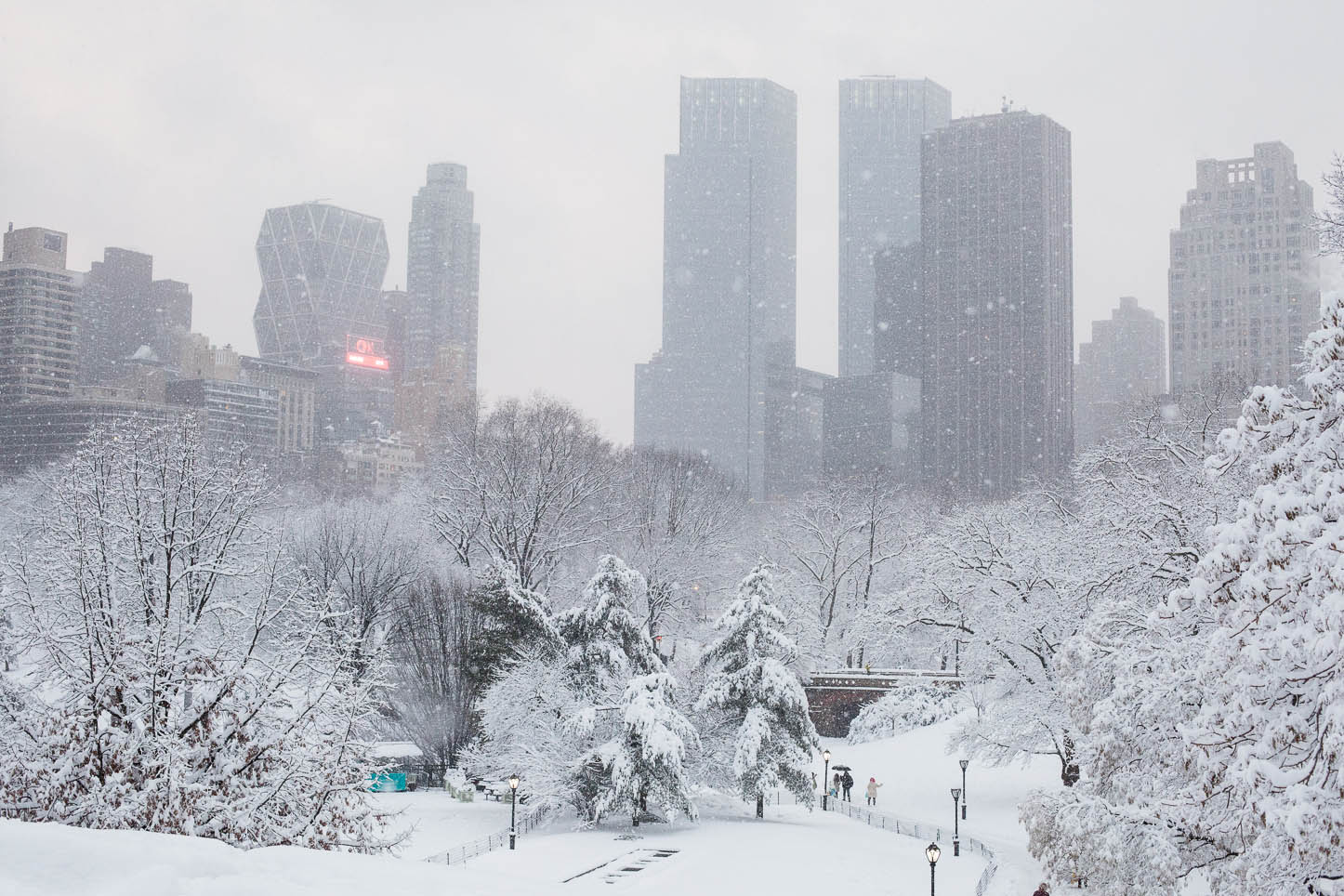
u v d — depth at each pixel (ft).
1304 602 56.85
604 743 157.38
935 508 371.15
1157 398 223.10
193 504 101.91
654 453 390.21
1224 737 61.52
